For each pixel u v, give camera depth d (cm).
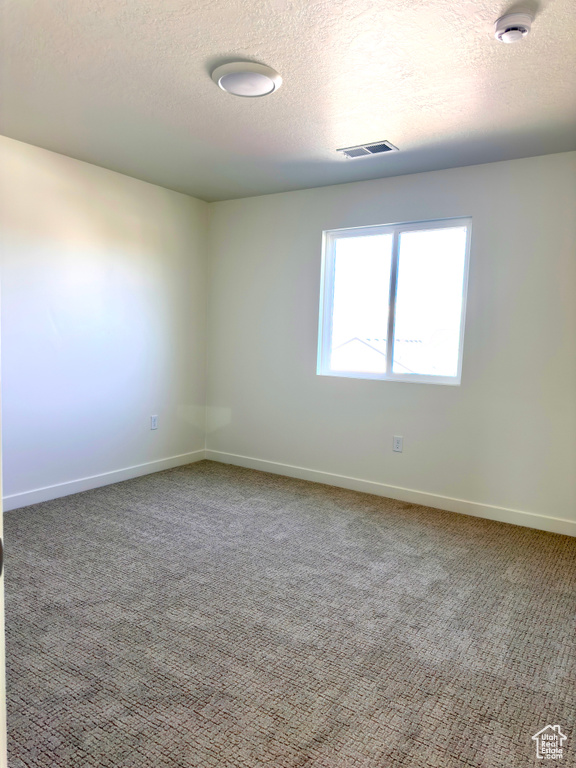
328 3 174
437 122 269
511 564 273
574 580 257
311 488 397
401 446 373
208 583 245
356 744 150
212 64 217
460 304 357
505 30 182
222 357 460
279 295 423
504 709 167
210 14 182
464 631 211
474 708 167
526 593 243
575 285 307
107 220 371
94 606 221
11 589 234
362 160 332
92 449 379
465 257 351
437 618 220
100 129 291
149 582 244
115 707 163
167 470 436
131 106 260
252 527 315
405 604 231
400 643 201
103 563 262
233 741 150
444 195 346
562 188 308
